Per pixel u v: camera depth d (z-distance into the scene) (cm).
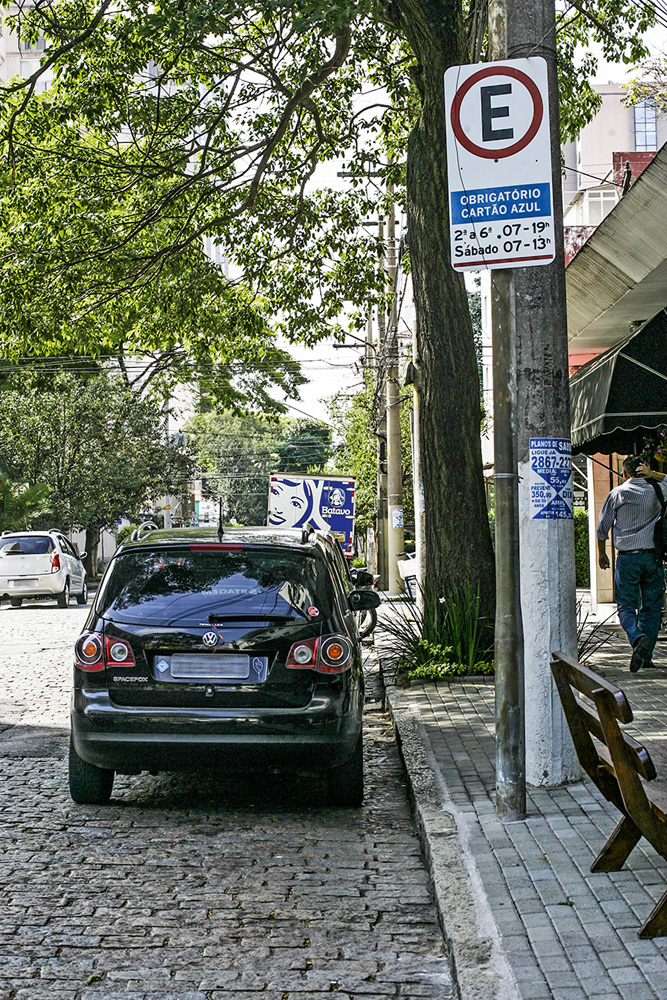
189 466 4766
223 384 3353
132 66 1318
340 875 514
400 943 429
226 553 638
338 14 911
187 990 386
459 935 395
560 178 608
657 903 403
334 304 1741
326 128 1580
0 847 557
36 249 1448
